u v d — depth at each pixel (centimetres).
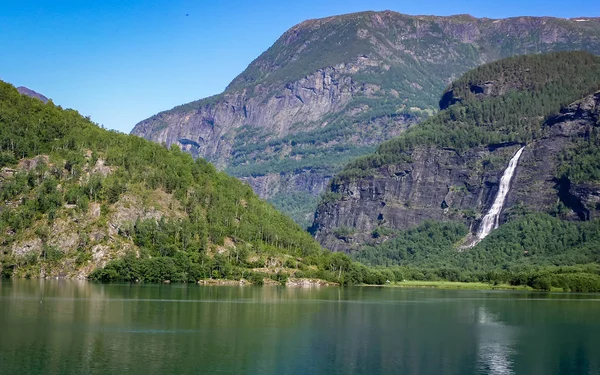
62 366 19662
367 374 19925
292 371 19962
